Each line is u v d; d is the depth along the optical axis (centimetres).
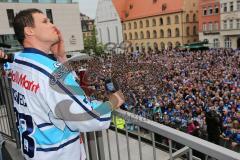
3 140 384
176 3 6544
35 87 182
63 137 190
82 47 4447
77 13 4334
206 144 164
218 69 2219
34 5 3825
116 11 8000
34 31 193
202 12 5675
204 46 5422
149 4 7338
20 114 196
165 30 6850
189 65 2195
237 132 909
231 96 1412
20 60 194
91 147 279
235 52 3266
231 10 4988
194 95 1429
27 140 194
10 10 3503
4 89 394
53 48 216
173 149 212
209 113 908
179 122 930
